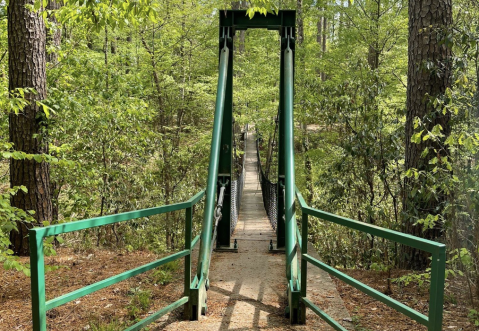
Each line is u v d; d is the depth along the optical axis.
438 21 4.64
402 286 4.12
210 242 3.79
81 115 6.25
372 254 5.09
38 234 1.86
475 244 3.29
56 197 7.03
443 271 1.71
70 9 4.27
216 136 4.59
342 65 11.11
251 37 15.02
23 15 5.19
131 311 3.32
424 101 4.25
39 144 5.39
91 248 6.07
